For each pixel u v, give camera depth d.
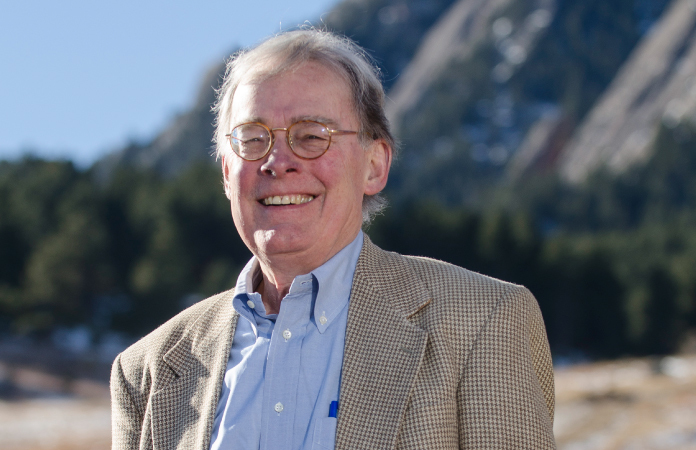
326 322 2.77
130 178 113.56
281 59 2.89
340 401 2.59
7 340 79.25
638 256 124.25
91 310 87.00
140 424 3.06
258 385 2.77
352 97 2.94
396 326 2.69
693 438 34.69
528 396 2.56
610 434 38.16
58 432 38.78
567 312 106.50
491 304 2.67
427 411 2.51
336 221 2.85
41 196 104.12
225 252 99.56
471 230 108.62
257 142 2.86
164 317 86.88
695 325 110.44
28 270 87.19
